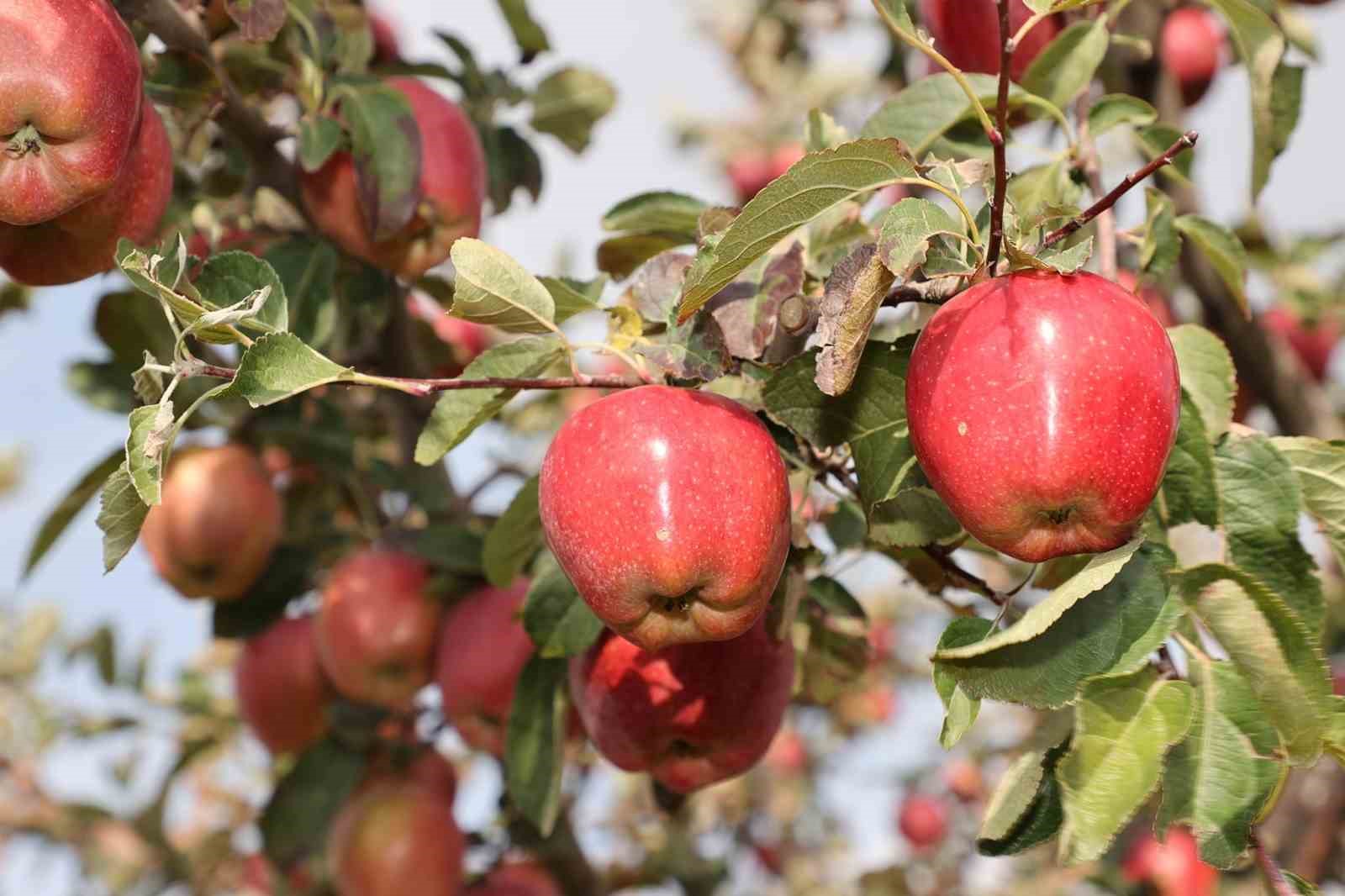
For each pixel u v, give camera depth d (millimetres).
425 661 1399
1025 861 1809
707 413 1062
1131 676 1010
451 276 1396
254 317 1061
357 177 1244
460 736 1363
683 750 1197
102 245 1136
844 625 1237
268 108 1332
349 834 1437
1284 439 1086
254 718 1472
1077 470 1013
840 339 1026
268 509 1452
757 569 1058
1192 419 1062
